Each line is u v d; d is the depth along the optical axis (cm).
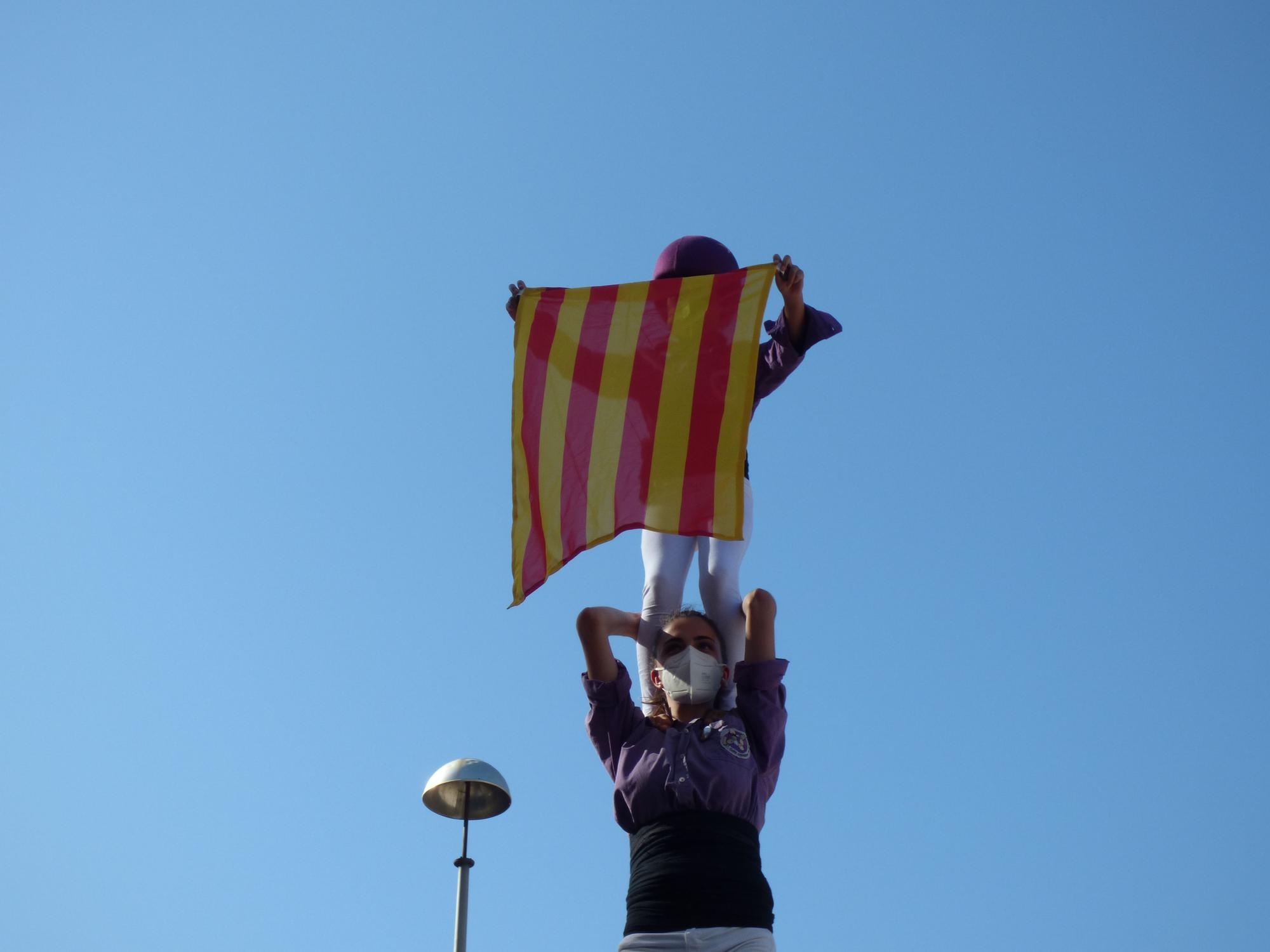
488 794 1130
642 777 812
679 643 888
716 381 944
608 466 930
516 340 970
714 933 754
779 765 853
